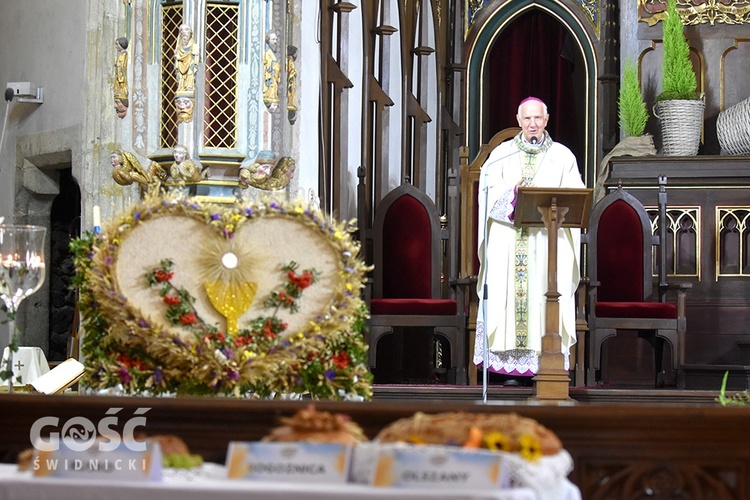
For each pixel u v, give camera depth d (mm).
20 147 12453
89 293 5691
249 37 9695
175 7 9789
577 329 10742
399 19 14070
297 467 3377
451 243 11758
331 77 11969
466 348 11125
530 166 10836
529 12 15859
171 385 5629
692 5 14195
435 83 15289
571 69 15812
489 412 4402
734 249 12516
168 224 5652
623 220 11516
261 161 9711
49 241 12797
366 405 4438
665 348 11367
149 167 9766
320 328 5652
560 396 9328
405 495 3111
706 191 12531
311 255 5723
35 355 8625
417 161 14523
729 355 12430
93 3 10562
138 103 9883
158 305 5586
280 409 4477
